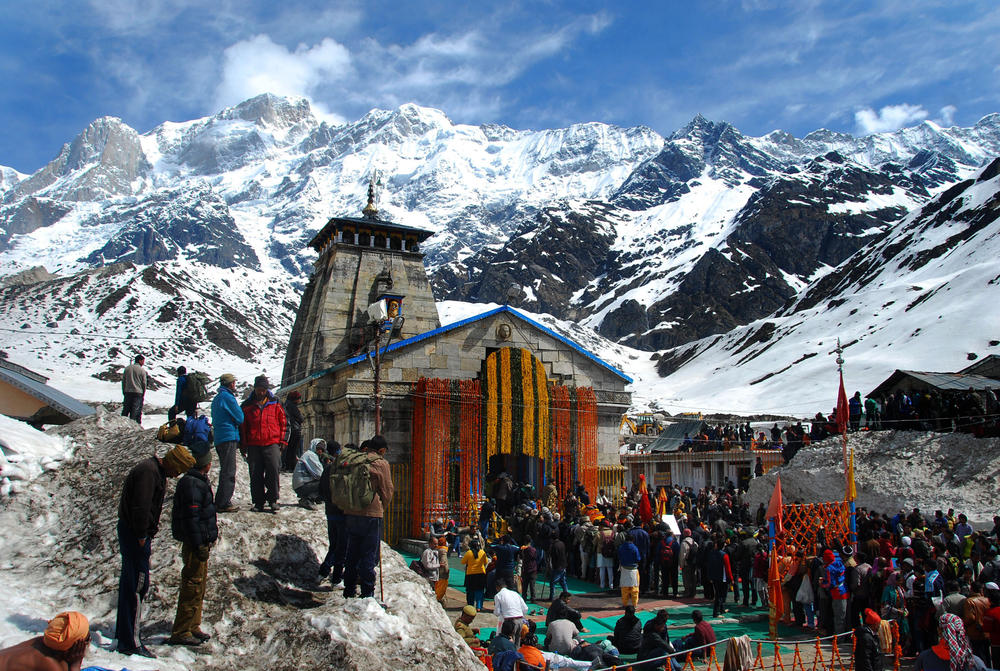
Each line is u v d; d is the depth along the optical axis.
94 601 11.52
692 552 23.58
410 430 32.22
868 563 20.48
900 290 116.88
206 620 11.34
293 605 12.23
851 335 108.00
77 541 13.29
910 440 33.41
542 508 26.31
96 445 17.41
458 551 28.56
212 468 16.02
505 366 32.91
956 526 23.72
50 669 7.61
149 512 10.30
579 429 34.06
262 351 111.62
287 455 20.83
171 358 96.44
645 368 165.12
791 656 17.36
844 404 23.94
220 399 14.23
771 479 36.88
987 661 14.54
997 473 29.64
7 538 13.53
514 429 32.44
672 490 37.81
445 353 33.44
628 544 21.33
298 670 10.36
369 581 12.04
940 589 16.86
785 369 107.00
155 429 17.38
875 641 14.44
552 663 14.59
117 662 9.71
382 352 32.03
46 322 101.12
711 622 20.50
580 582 25.67
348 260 41.62
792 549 21.33
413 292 42.62
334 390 33.75
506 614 15.81
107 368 86.19
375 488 12.18
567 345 35.75
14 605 11.01
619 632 16.81
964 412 33.41
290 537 13.71
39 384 26.42
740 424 66.62
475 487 31.19
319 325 40.03
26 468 15.41
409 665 10.77
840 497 32.97
